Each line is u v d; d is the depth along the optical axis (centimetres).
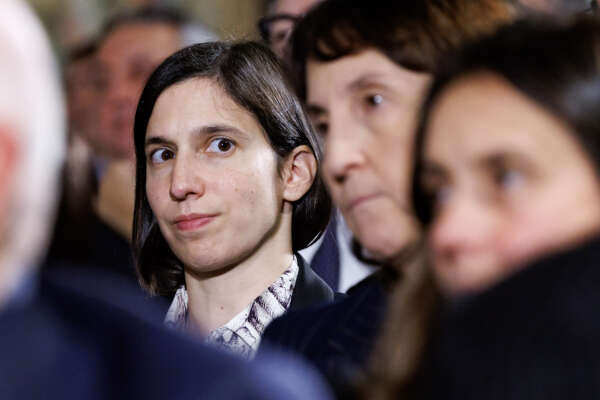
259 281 579
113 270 799
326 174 413
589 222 288
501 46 309
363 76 402
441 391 298
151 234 614
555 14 325
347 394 419
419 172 328
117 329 280
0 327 264
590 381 268
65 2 1308
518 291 284
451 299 320
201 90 569
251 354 561
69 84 1034
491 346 282
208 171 564
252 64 575
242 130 566
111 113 1010
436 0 404
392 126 397
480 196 297
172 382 275
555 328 274
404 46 395
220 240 564
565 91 293
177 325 600
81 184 435
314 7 423
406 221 393
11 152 259
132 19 1070
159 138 573
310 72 416
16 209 263
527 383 273
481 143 295
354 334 453
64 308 278
